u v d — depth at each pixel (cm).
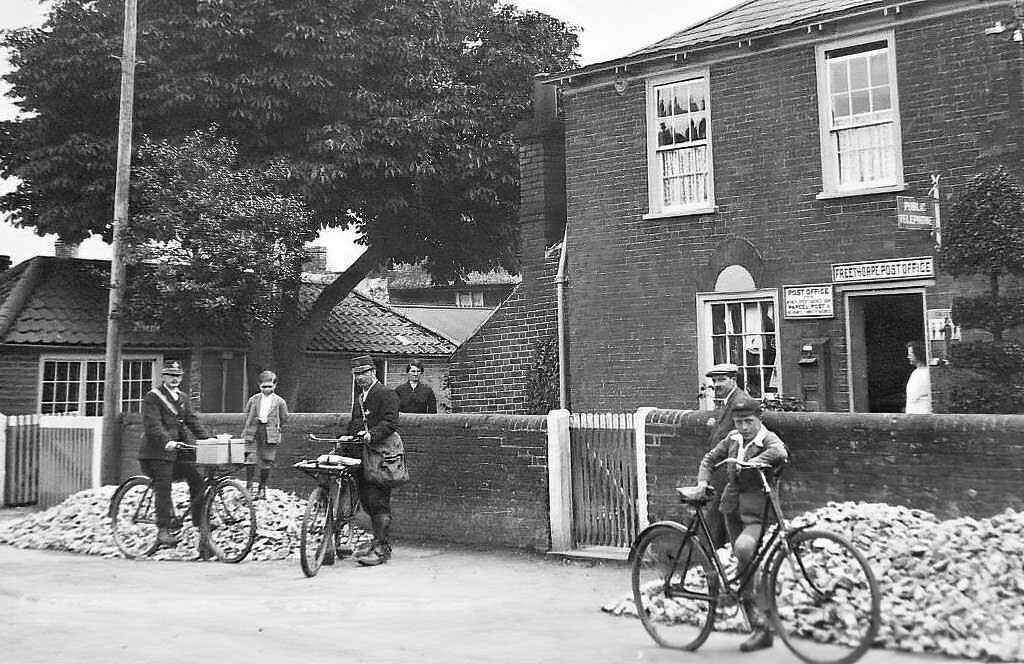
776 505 658
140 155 2072
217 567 1075
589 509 1091
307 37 2159
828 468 884
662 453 1021
